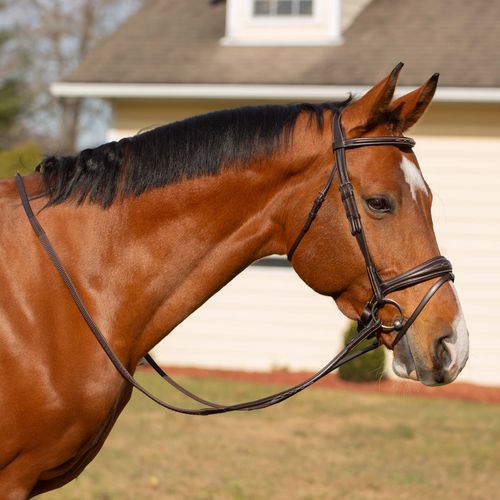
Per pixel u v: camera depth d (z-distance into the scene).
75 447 4.83
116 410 5.03
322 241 4.99
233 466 10.70
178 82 17.72
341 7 19.05
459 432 12.91
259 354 17.94
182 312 5.12
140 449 11.40
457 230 17.11
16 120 35.72
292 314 17.86
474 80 16.59
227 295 18.09
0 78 39.66
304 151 5.04
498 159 16.97
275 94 17.33
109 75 18.22
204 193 5.04
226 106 18.11
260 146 5.07
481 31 18.36
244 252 5.16
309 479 10.22
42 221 4.92
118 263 4.95
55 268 4.82
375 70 17.45
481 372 16.92
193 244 5.06
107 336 4.89
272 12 19.17
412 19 19.19
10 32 37.19
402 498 9.58
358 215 4.86
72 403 4.75
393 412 14.27
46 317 4.75
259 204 5.12
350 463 11.02
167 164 5.03
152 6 21.59
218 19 20.48
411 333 4.79
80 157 5.06
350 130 4.98
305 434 12.57
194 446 11.66
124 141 5.16
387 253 4.81
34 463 4.77
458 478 10.42
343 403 14.90
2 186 5.11
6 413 4.64
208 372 17.45
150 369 17.72
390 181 4.83
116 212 4.98
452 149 17.14
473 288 17.02
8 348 4.65
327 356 17.70
